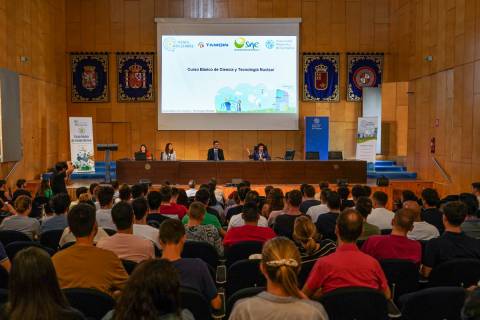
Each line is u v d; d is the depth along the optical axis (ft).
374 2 55.31
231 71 53.26
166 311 6.35
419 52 48.03
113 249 12.56
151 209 19.08
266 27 53.26
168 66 53.16
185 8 54.44
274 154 55.31
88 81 54.49
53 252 14.34
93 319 8.60
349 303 9.21
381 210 18.65
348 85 55.16
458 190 40.06
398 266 12.26
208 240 15.34
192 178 41.98
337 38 55.16
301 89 55.16
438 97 43.96
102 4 54.39
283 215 17.89
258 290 9.62
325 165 42.57
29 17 44.57
